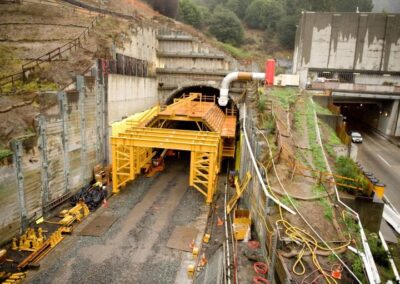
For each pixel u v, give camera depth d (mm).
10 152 16375
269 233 13648
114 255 16172
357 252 12469
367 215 16312
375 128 43188
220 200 23516
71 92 21422
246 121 26562
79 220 19375
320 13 45938
